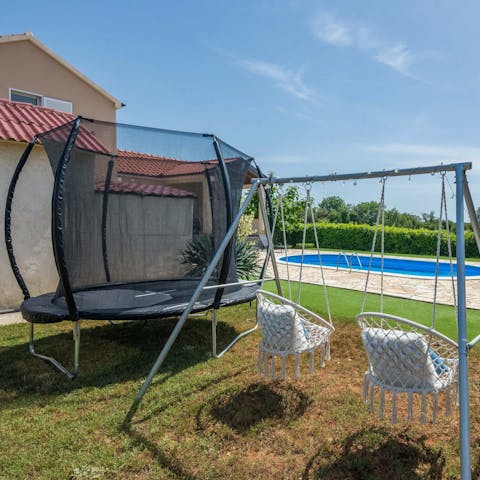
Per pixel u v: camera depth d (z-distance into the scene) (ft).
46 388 13.79
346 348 18.06
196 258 18.58
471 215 10.53
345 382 14.53
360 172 12.16
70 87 51.52
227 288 18.97
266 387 13.99
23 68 46.78
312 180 13.44
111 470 9.32
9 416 11.85
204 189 18.35
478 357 16.48
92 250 16.74
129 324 22.07
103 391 13.56
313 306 26.27
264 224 16.84
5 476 9.08
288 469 9.48
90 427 11.19
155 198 18.48
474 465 9.68
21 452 10.00
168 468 9.42
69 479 9.06
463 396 8.37
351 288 33.09
